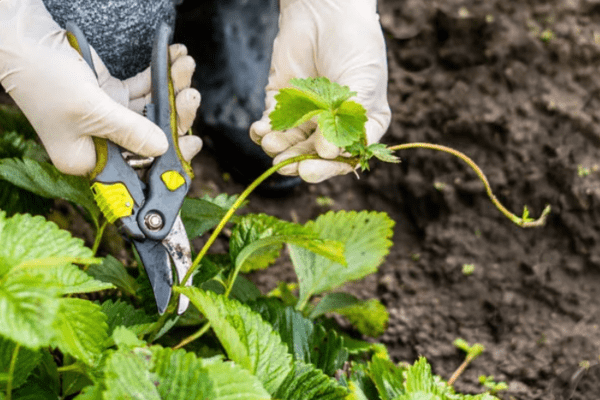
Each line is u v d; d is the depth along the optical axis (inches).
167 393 33.7
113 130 47.3
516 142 89.5
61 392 47.4
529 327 76.7
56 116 47.5
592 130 88.4
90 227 76.7
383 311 67.3
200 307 41.6
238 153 89.0
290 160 45.9
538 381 70.5
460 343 74.8
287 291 70.8
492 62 95.7
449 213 88.6
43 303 30.0
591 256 81.6
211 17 94.8
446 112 93.7
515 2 98.6
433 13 99.3
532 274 81.6
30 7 49.3
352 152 44.2
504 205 87.2
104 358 39.2
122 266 60.4
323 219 68.2
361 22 56.9
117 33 55.8
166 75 50.2
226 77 91.5
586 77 93.4
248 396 34.1
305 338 57.0
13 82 47.6
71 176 56.6
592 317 77.0
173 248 48.8
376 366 53.0
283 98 40.9
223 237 86.1
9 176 52.9
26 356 40.0
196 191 90.0
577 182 84.9
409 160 92.7
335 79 56.9
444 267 84.0
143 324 48.3
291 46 59.6
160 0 58.3
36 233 34.6
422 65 98.4
